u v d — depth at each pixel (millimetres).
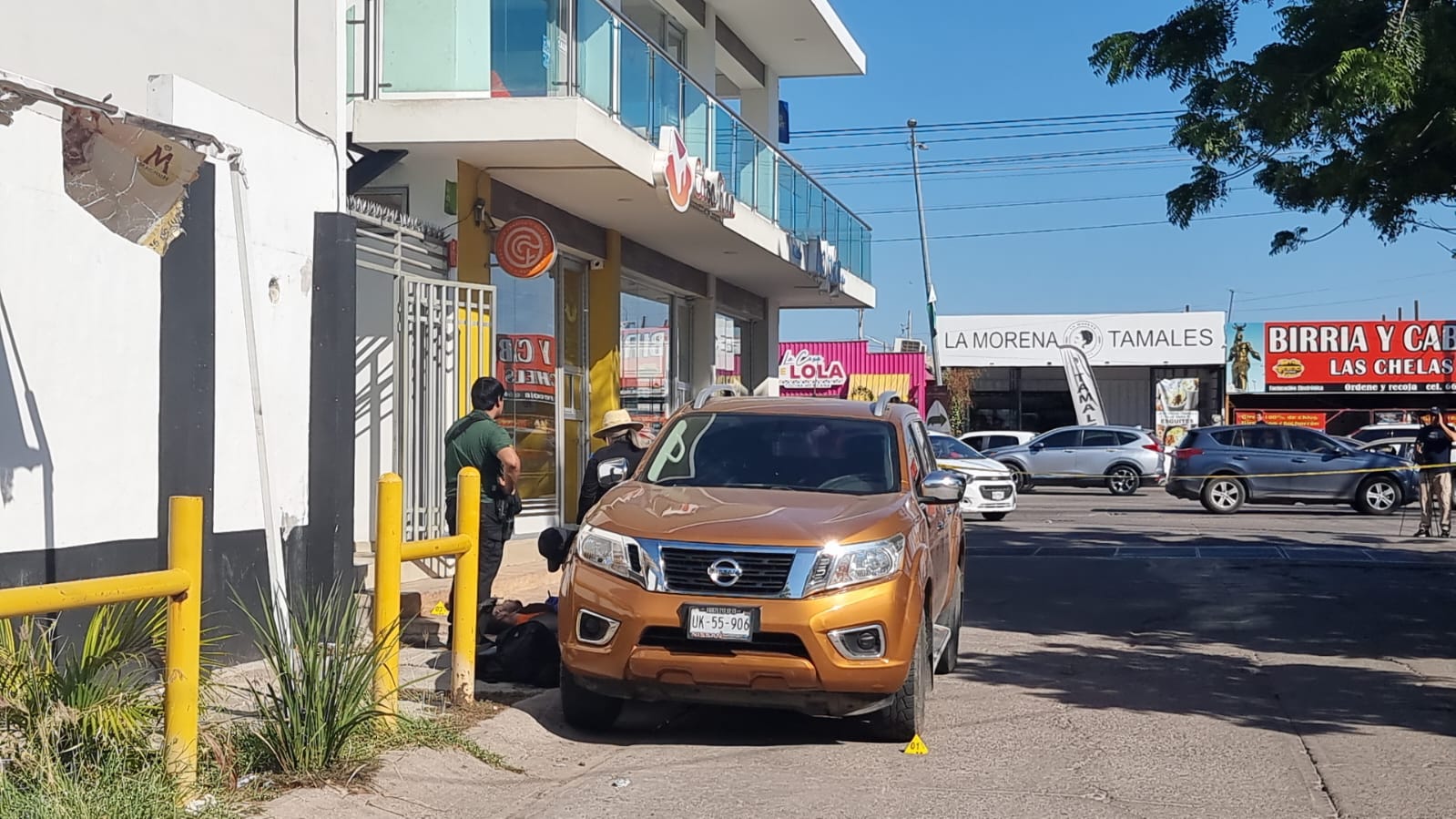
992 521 24531
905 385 46750
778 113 24500
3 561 6766
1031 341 45062
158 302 7922
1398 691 9281
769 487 8109
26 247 6980
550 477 15789
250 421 8812
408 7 12234
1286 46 12000
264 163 9016
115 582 4770
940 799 6332
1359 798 6508
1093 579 15578
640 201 15016
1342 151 12562
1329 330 42812
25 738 5102
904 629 7047
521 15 12188
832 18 21734
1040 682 9461
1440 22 10914
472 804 6148
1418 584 15133
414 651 9398
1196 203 13828
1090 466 32656
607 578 7129
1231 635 11688
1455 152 12078
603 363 16953
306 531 9484
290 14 9609
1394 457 25672
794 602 6848
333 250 9641
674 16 19516
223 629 8398
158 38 8391
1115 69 13344
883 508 7531
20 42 7383
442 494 11383
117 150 6605
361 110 12094
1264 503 28953
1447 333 42031
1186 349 43812
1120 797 6449
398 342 11211
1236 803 6398
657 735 7660
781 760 7074
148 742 5430
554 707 8086
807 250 20672
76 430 7293
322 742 5938
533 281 15438
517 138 11992
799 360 48094
